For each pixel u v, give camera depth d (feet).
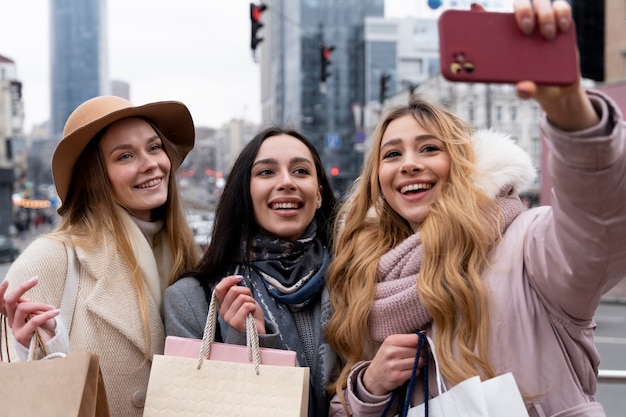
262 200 7.52
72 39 459.73
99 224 7.55
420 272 6.22
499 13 3.98
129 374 7.04
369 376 6.17
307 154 7.79
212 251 7.57
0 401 5.37
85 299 7.09
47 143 220.02
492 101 122.62
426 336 5.92
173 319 7.16
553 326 5.62
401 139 6.79
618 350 30.66
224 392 5.86
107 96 7.92
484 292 5.82
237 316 6.28
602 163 4.28
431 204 6.64
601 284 4.94
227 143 277.03
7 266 71.26
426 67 197.88
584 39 51.78
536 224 5.71
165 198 7.93
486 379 5.67
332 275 7.18
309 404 6.90
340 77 229.86
